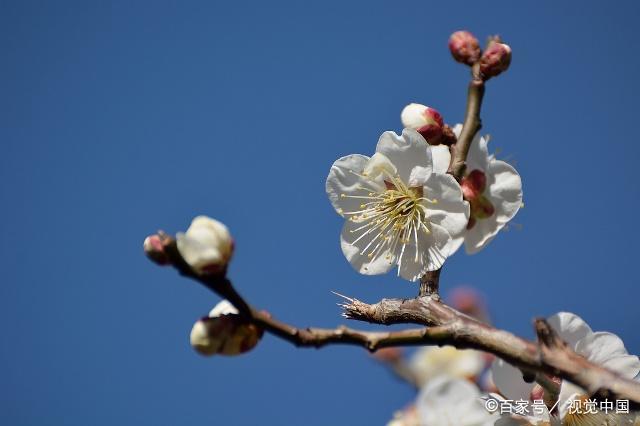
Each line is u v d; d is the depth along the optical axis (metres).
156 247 0.33
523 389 0.36
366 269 0.38
